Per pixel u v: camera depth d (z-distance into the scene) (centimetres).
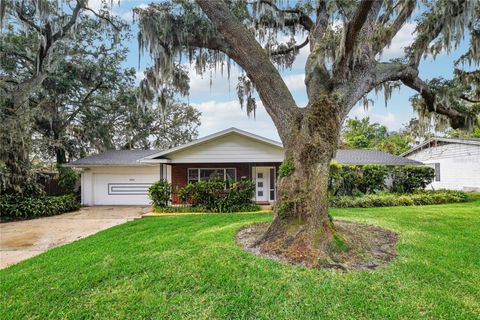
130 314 300
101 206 1362
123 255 472
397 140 2800
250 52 538
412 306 292
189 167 1321
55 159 1526
